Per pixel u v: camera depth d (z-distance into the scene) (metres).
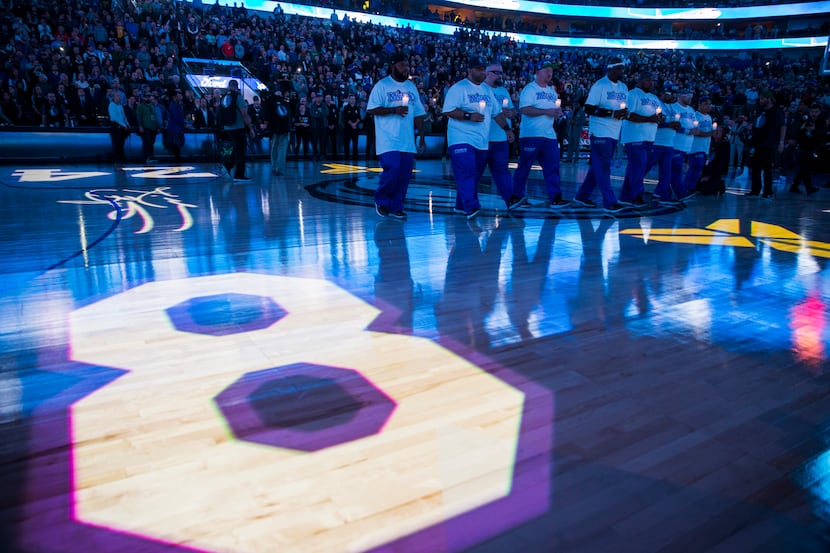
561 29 42.91
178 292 3.33
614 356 2.50
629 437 1.85
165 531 1.40
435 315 2.99
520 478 1.62
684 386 2.22
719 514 1.49
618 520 1.46
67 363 2.34
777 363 2.44
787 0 36.72
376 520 1.45
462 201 6.15
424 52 24.92
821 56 35.44
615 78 6.55
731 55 38.47
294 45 19.69
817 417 2.00
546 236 5.23
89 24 15.69
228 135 9.51
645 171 7.25
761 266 4.17
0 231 5.05
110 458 1.70
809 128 13.43
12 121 12.48
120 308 3.03
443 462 1.70
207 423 1.90
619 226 5.86
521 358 2.46
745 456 1.75
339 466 1.67
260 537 1.38
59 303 3.10
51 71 13.41
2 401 2.02
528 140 6.88
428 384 2.20
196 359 2.40
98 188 8.32
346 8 29.94
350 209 6.68
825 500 1.55
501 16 40.69
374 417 1.95
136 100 13.05
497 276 3.78
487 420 1.94
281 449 1.75
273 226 5.50
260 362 2.38
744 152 15.21
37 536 1.38
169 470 1.64
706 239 5.21
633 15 40.16
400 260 4.20
